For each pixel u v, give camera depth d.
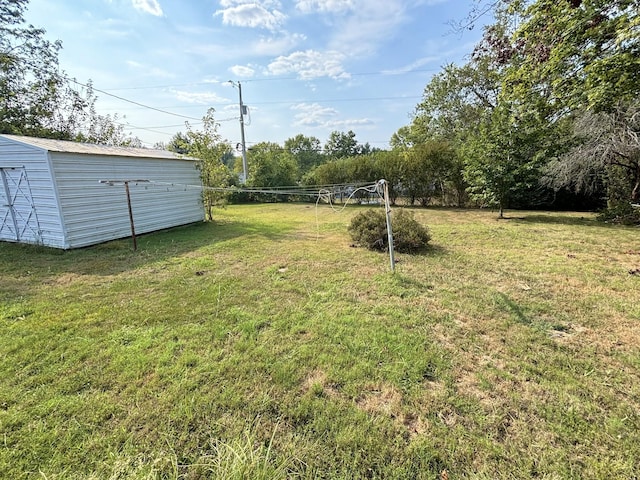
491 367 2.18
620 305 3.15
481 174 9.73
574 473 1.38
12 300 3.53
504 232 7.23
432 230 7.61
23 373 2.15
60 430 1.65
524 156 9.38
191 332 2.73
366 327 2.78
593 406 1.79
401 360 2.27
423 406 1.82
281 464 1.41
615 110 7.33
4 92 11.23
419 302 3.33
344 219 10.38
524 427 1.65
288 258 5.27
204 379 2.08
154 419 1.73
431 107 17.25
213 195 10.24
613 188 9.77
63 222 6.18
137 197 7.89
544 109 5.39
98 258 5.53
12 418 1.73
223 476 1.26
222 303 3.37
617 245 5.74
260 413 1.77
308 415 1.76
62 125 13.35
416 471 1.42
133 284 4.06
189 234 7.84
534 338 2.56
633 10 3.79
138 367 2.21
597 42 4.24
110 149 7.83
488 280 4.00
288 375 2.11
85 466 1.45
